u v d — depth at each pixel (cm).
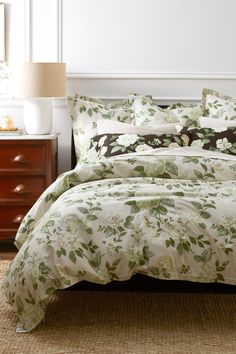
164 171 388
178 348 320
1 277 438
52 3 548
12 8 550
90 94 555
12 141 506
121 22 550
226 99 529
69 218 335
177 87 555
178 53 552
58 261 325
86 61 553
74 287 343
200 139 460
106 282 327
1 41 550
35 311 336
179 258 326
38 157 509
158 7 548
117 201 341
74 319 362
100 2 548
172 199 340
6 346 322
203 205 338
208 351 317
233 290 341
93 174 386
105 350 317
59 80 513
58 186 388
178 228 329
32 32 550
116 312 375
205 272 327
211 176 389
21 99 557
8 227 514
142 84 555
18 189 509
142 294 412
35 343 326
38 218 388
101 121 499
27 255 333
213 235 329
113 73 552
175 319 364
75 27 550
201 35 550
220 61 552
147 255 325
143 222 331
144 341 329
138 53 552
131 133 475
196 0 547
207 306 389
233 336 338
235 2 548
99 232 331
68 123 561
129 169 388
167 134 462
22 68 508
